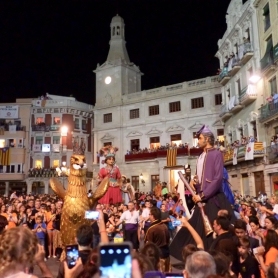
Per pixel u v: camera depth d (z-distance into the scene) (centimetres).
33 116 4659
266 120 2452
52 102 4669
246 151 2622
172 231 1064
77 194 838
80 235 413
